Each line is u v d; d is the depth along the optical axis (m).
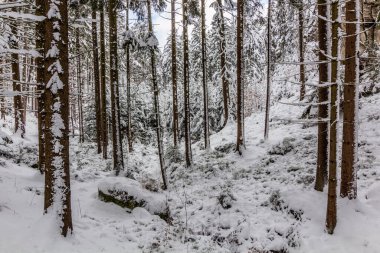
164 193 16.55
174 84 24.70
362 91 18.78
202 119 34.81
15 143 20.20
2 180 11.77
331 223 9.00
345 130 9.81
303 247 9.02
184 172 19.77
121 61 33.22
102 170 20.25
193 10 20.30
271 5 20.33
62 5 8.55
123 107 34.56
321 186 11.23
